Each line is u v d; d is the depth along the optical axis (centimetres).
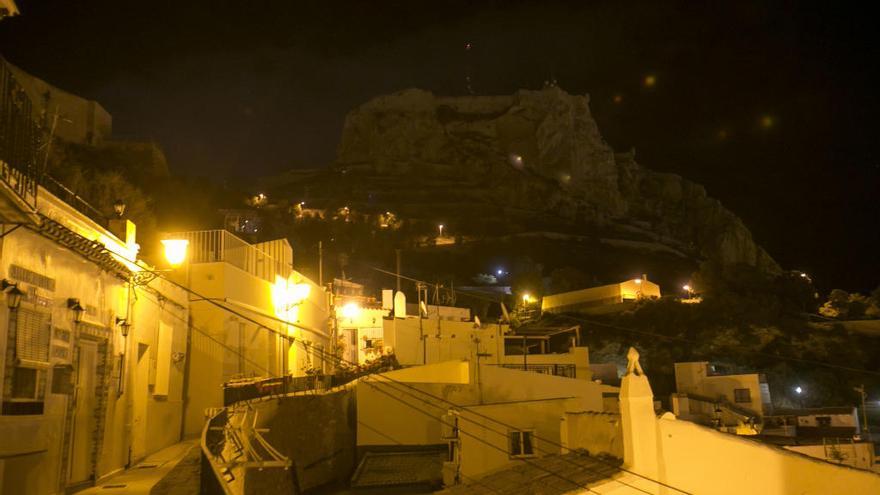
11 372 1359
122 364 2003
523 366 4266
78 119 7681
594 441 1709
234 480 1375
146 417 2295
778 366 7194
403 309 5547
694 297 9419
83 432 1750
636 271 14700
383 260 12025
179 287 2694
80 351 1730
